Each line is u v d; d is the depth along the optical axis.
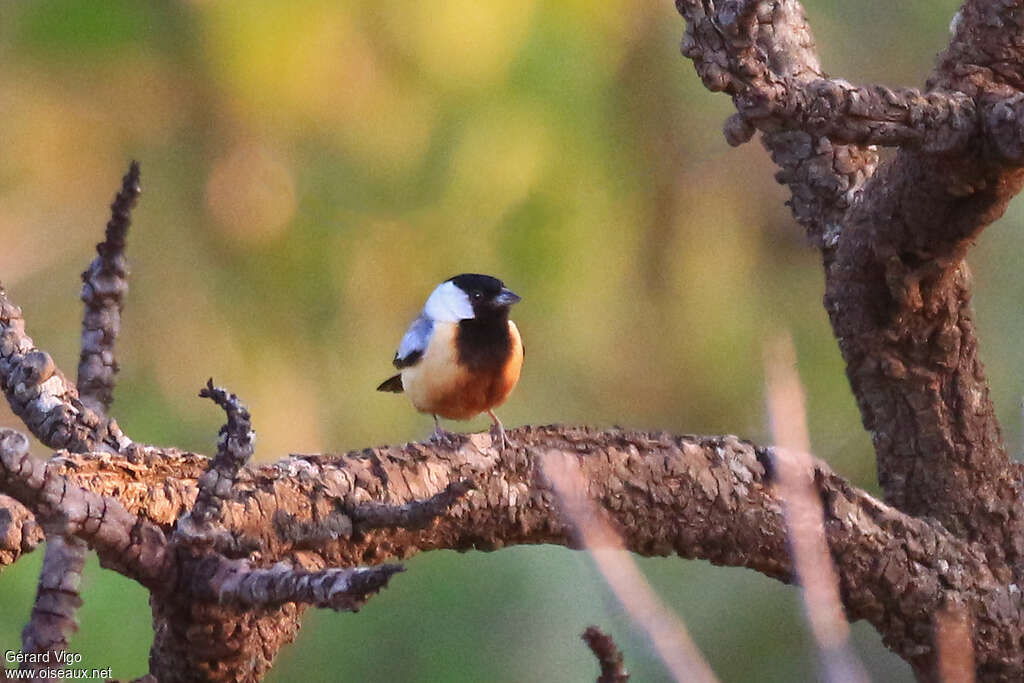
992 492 7.09
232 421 4.64
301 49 10.92
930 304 6.89
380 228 11.50
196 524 4.63
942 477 7.06
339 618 12.07
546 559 12.29
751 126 5.80
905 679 13.01
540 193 11.48
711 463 6.36
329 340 11.60
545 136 11.41
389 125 11.23
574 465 6.13
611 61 11.90
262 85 10.96
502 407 12.28
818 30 13.30
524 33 11.24
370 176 11.42
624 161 12.05
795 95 5.73
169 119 11.49
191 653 4.99
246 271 11.52
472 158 11.26
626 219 12.05
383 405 11.70
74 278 11.56
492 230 11.52
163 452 5.55
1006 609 6.84
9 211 11.43
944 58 6.39
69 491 4.39
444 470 5.86
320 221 11.50
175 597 4.67
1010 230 13.65
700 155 12.52
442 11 10.96
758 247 12.77
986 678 6.88
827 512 6.41
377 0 11.02
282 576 4.25
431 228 11.46
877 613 6.62
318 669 11.89
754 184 12.65
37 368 6.39
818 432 12.97
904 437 7.12
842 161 7.46
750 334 12.57
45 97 11.36
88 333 6.67
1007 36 6.23
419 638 12.02
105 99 11.42
